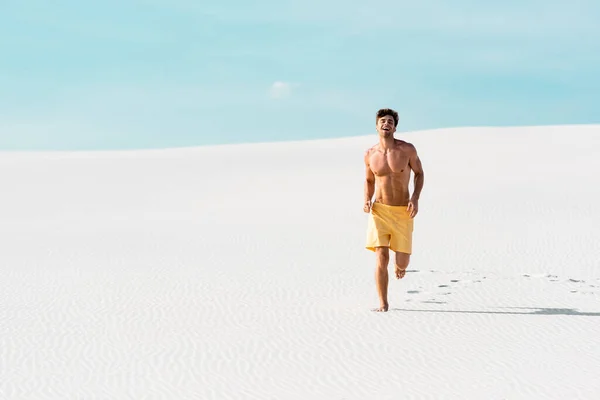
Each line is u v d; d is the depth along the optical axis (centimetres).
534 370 793
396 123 1073
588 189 2634
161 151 4950
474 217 2233
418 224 2150
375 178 1096
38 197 3117
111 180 3619
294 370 813
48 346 932
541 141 4403
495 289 1265
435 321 1023
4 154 5112
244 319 1062
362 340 930
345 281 1370
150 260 1661
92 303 1200
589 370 788
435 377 776
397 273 1125
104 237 2053
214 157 4394
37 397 737
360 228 2138
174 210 2680
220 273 1477
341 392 735
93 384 775
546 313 1069
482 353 863
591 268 1492
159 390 753
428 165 3641
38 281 1415
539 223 2103
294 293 1256
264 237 2008
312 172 3631
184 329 1010
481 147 4297
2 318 1096
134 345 930
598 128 4844
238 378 789
